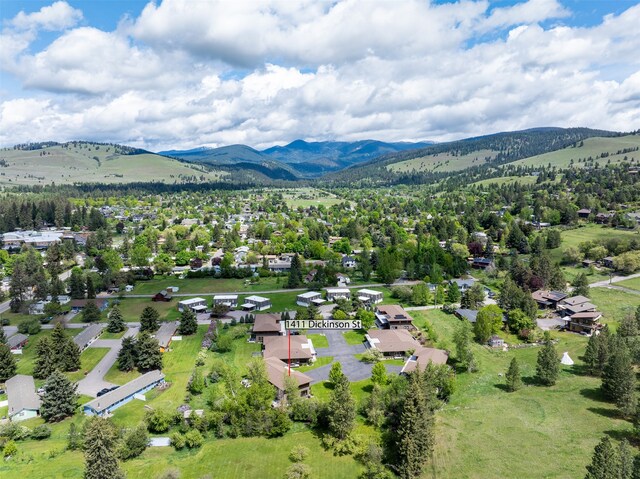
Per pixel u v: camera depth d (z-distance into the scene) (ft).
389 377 335.67
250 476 238.07
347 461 250.57
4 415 303.68
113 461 214.90
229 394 304.09
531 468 232.73
